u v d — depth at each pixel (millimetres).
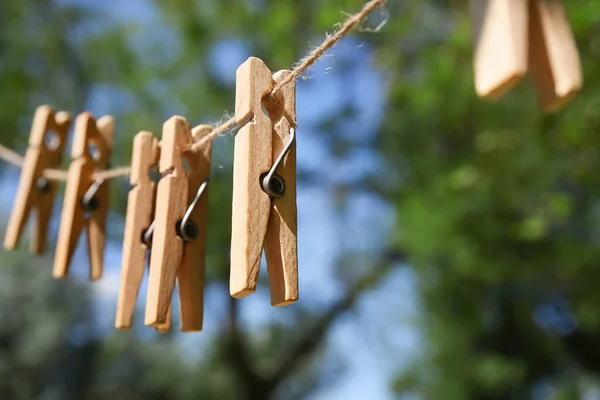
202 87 7562
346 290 8844
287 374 8984
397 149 6336
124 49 7883
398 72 5316
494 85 1195
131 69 7770
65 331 11383
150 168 1417
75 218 1716
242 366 8703
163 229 1217
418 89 4680
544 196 4824
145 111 7527
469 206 5066
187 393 11125
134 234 1358
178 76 7664
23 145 7707
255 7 6723
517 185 4836
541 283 7531
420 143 5871
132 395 11492
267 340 9547
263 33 6355
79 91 8078
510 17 1168
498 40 1187
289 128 1057
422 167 5805
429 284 7152
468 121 5051
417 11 5309
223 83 7719
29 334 11234
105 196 1773
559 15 1255
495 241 5164
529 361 9258
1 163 7906
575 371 9977
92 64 8086
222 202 7102
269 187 999
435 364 8992
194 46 7332
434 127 5504
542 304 9039
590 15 3180
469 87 4508
